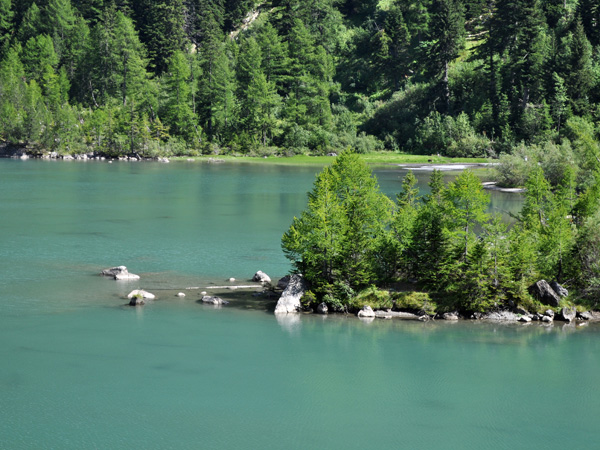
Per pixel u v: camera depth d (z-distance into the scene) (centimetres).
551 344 3716
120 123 19662
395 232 4603
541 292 4222
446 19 19612
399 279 4469
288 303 4231
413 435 2658
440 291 4281
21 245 6100
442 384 3161
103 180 12612
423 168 15800
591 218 4588
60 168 15475
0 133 19962
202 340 3647
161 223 7494
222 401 2914
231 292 4634
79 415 2750
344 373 3259
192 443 2538
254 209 8750
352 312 4253
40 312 4081
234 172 15025
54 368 3216
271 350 3531
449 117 19438
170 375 3169
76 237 6544
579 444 2620
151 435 2592
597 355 3559
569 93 16900
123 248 6044
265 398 2953
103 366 3256
